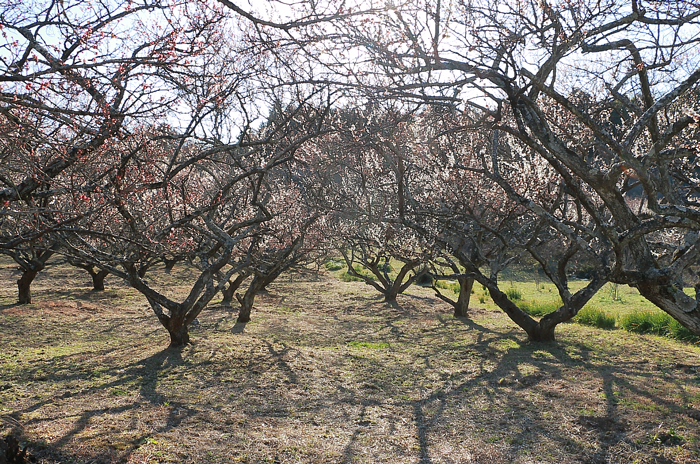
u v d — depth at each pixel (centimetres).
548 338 1057
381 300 1750
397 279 1728
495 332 1182
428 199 1243
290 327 1266
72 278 2089
